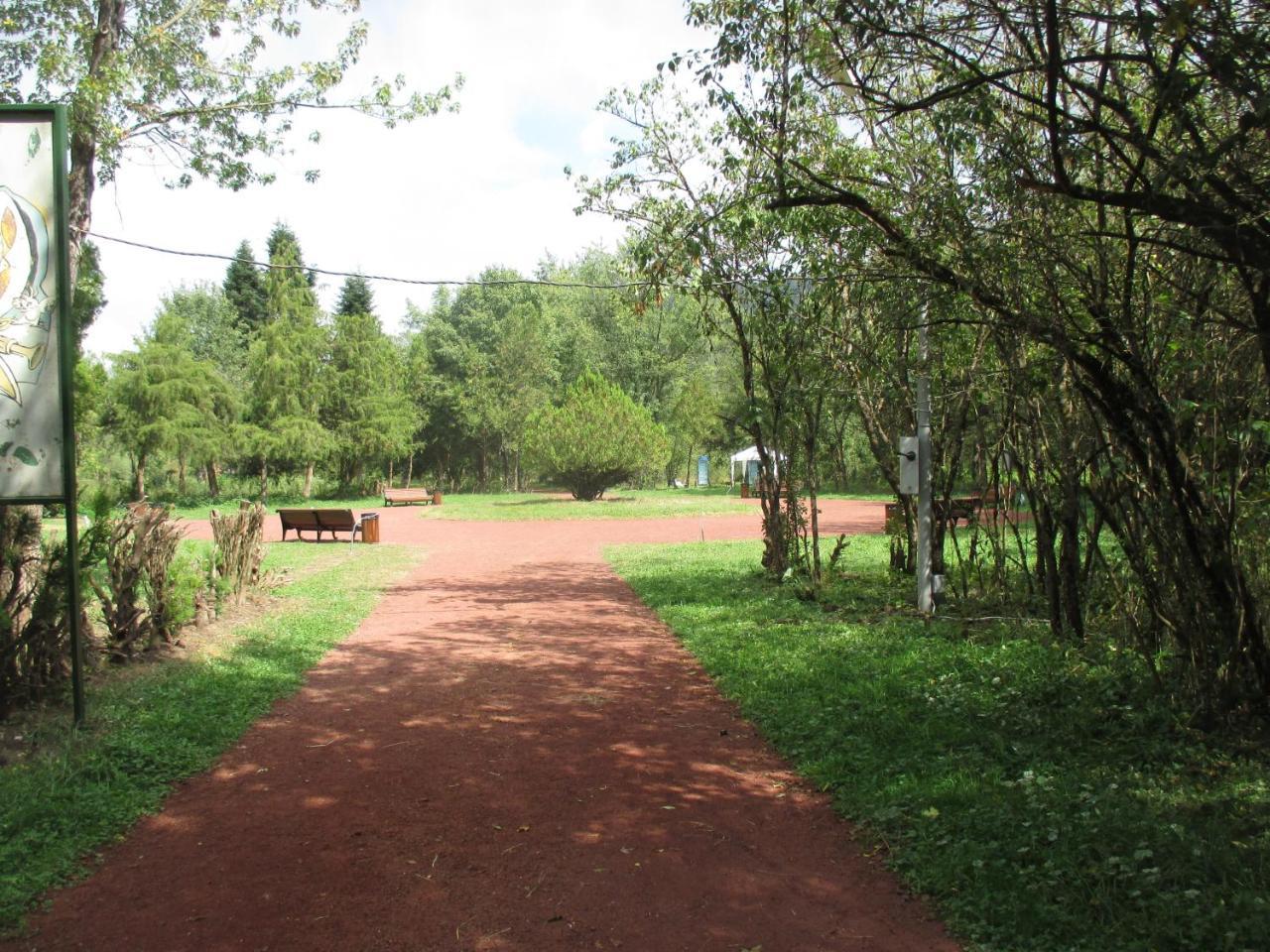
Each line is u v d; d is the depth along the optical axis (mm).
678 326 51531
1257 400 5012
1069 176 4629
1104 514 6008
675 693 7176
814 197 5449
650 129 11312
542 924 3582
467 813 4746
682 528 25484
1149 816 4133
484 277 57781
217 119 10906
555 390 54750
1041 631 8133
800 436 12680
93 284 11039
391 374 47750
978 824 4188
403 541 21938
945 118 4840
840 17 4906
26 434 6055
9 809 4637
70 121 8469
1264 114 3527
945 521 10328
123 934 3555
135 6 10516
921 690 6605
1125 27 4246
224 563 10898
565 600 12312
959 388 9211
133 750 5594
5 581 6824
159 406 38875
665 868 4070
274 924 3613
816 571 12195
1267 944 3074
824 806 4777
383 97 11508
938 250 5398
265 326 42719
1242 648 5133
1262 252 3963
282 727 6406
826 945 3387
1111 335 4859
